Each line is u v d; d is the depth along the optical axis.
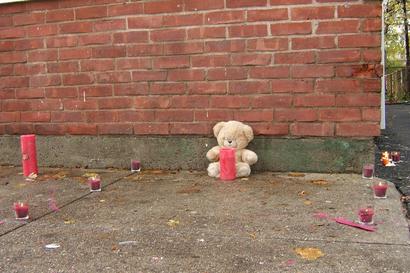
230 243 3.01
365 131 4.58
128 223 3.46
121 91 5.22
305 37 4.62
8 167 5.71
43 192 4.46
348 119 4.60
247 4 4.73
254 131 4.85
